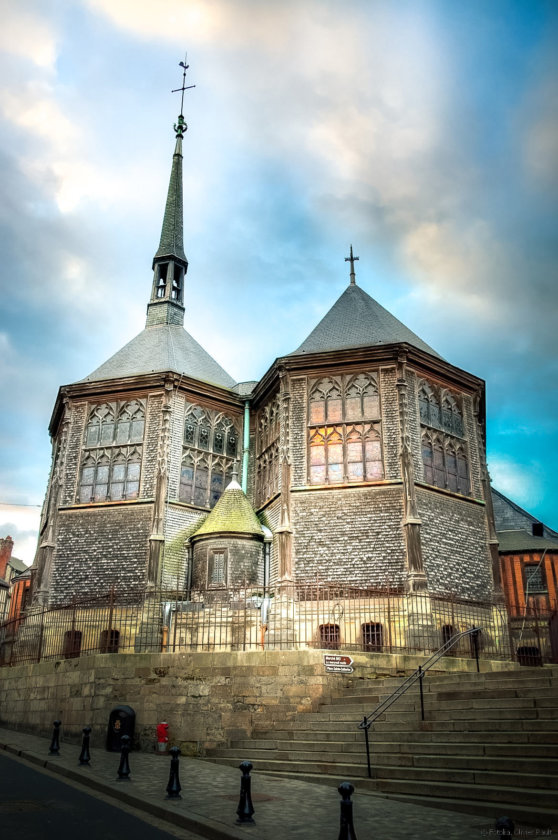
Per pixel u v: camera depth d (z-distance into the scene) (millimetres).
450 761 13430
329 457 31781
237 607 29250
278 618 28391
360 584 29141
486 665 23000
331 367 33031
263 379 35844
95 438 35500
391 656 21031
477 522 32375
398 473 30406
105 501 33844
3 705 25406
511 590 40531
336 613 28422
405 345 31797
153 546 31891
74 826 10180
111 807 11844
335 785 13969
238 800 12195
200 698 19562
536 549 40906
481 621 29797
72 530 33656
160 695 19922
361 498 30531
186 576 32781
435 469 31781
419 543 28812
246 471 36781
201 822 10367
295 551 30500
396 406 31453
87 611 31125
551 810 10516
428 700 16906
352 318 36406
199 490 35375
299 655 19406
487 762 12898
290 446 32250
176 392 35719
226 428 37688
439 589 29188
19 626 31688
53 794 12734
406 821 10656
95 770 15312
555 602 37875
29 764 16859
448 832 9898
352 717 17562
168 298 44125
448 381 34000
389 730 16312
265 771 15883
